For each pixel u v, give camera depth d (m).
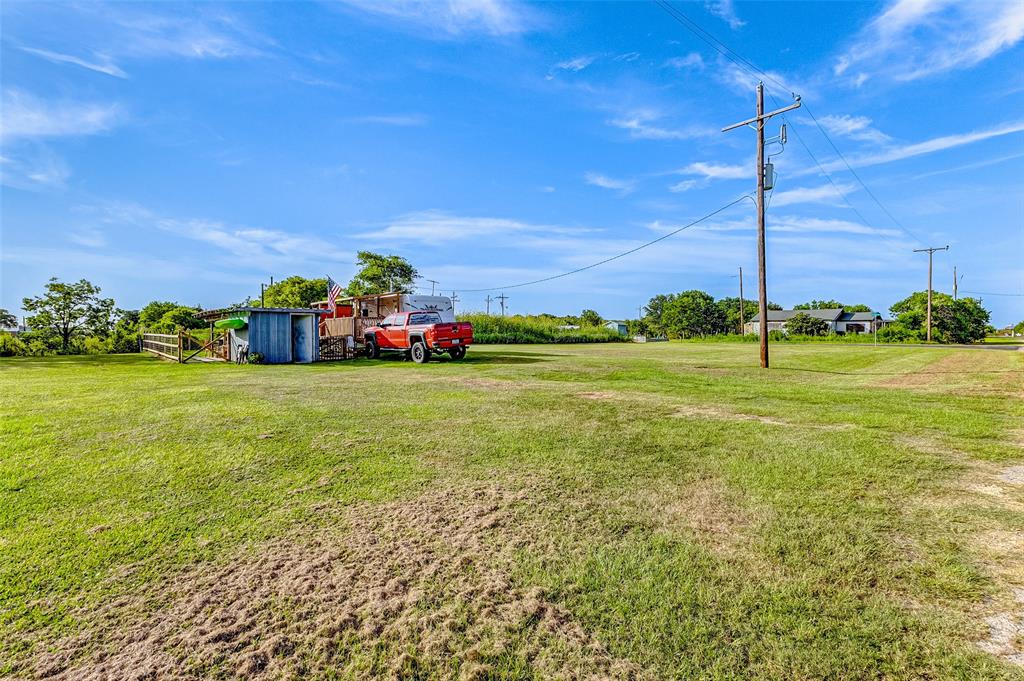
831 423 6.28
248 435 5.70
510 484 4.11
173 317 35.03
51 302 27.34
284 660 2.10
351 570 2.80
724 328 82.25
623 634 2.22
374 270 49.78
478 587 2.61
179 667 2.06
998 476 4.19
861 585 2.57
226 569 2.81
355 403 7.90
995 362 15.78
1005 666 1.98
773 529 3.22
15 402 8.00
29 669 2.05
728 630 2.23
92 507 3.66
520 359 18.48
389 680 1.98
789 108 14.12
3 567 2.82
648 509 3.58
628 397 8.52
